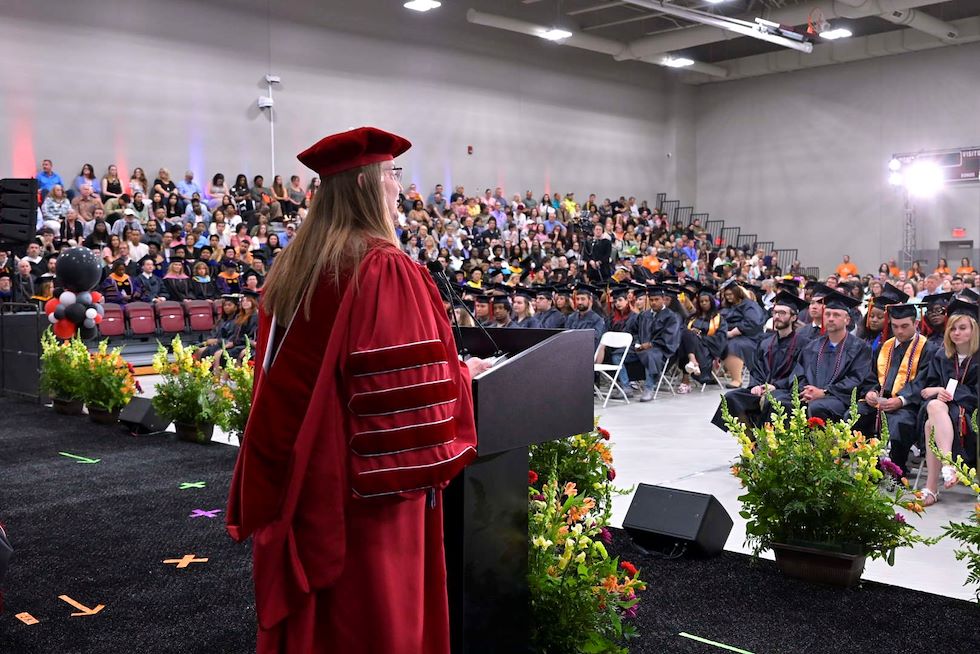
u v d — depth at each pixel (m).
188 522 4.79
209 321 14.40
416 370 1.83
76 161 16.84
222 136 18.69
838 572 3.79
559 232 21.83
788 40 20.59
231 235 16.52
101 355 8.39
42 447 6.99
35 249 13.77
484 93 23.08
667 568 4.06
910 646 3.17
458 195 21.55
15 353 9.98
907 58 24.23
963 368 5.66
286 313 1.94
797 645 3.17
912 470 6.41
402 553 1.90
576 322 11.34
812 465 3.86
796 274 24.14
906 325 6.12
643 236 23.62
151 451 6.81
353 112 20.62
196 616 3.43
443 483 1.85
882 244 24.94
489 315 11.04
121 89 17.34
